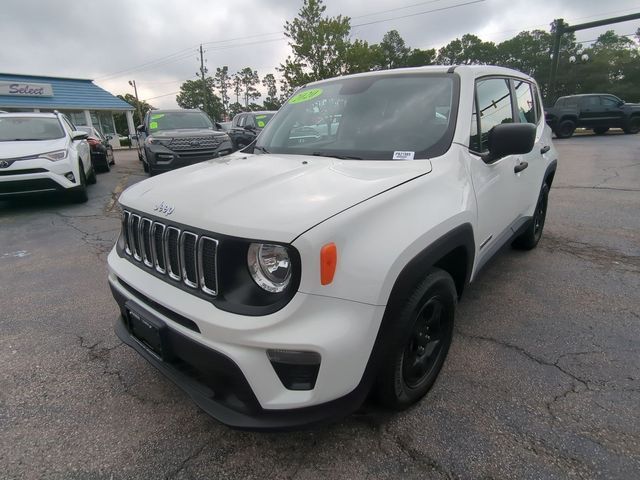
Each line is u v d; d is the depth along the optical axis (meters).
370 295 1.68
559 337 2.93
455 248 2.22
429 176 2.17
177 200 1.97
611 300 3.46
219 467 1.94
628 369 2.56
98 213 7.20
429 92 2.75
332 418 1.73
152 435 2.16
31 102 27.42
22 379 2.64
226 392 1.79
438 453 1.97
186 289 1.84
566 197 7.29
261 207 1.73
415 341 2.14
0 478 1.91
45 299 3.80
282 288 1.62
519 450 1.97
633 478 1.81
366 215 1.74
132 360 2.83
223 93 87.69
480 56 76.44
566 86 64.94
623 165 10.55
